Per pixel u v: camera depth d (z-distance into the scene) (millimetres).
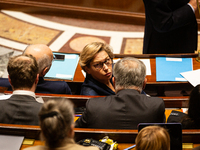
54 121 3732
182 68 10953
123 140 5957
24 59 6516
